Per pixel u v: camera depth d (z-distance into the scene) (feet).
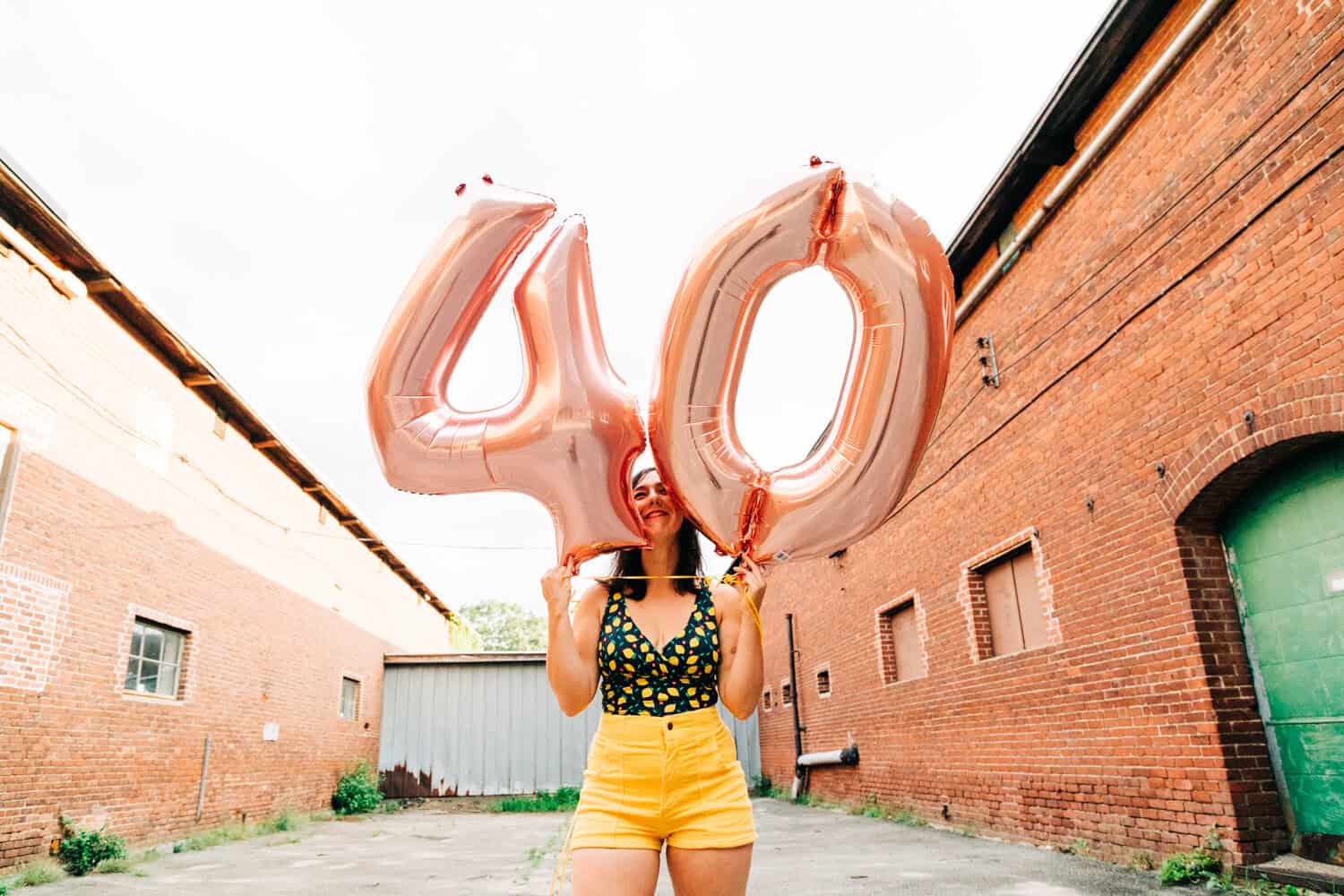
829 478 6.34
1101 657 19.47
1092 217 19.99
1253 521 16.48
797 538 6.43
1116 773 18.86
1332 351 13.48
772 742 52.47
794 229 6.01
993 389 24.77
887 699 32.96
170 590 30.91
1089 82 19.20
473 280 6.25
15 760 22.34
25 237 23.66
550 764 56.08
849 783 37.73
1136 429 18.35
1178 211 17.08
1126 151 18.71
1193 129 16.67
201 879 22.30
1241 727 16.11
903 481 6.32
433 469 6.32
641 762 5.81
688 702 6.03
